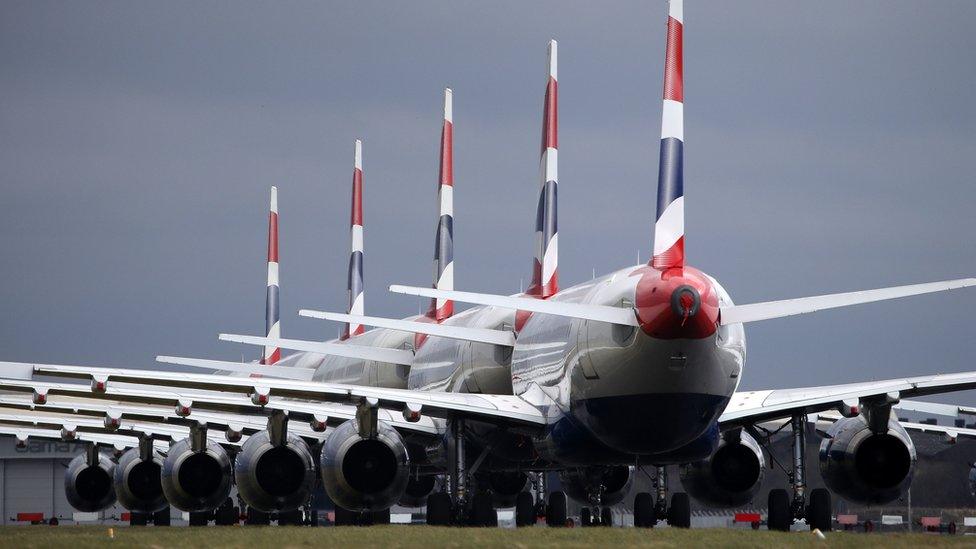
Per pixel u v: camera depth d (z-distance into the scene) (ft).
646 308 333.42
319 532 317.01
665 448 359.25
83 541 272.72
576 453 391.45
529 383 426.10
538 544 249.14
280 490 428.97
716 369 338.75
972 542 255.29
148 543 262.67
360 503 403.54
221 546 251.19
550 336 405.39
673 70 346.54
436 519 413.59
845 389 360.48
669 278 333.01
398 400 394.52
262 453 426.92
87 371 366.02
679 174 343.46
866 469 372.38
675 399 341.41
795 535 284.00
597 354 354.95
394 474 401.29
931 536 275.80
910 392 357.00
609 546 242.99
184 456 475.72
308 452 431.43
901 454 370.53
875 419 361.51
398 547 244.22
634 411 349.00
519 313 481.46
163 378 375.04
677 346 331.77
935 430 429.79
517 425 411.13
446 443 463.83
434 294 331.98
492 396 416.67
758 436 386.73
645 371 339.36
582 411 372.58
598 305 352.28
